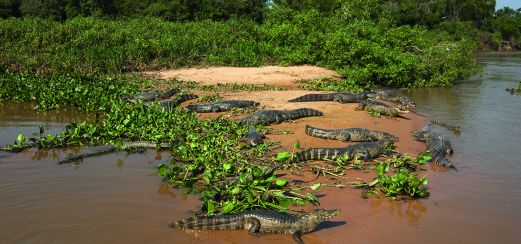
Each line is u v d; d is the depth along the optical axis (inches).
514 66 1535.4
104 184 332.8
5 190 317.4
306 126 469.1
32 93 670.5
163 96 668.7
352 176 356.2
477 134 508.1
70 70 826.8
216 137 442.0
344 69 902.4
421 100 759.1
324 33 1074.1
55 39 966.4
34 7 1774.1
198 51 1002.1
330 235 260.4
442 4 2797.7
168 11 1995.6
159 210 288.7
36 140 434.6
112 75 827.4
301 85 810.8
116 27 1104.2
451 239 259.1
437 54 994.7
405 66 897.5
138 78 820.0
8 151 414.9
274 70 923.4
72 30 1012.5
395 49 965.2
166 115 505.7
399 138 478.9
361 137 451.8
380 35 1013.2
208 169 337.7
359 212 291.7
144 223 269.9
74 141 441.1
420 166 388.8
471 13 2979.8
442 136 455.8
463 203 310.8
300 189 322.3
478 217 289.1
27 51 905.5
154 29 1136.8
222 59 979.3
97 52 887.1
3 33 957.8
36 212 282.5
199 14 2042.3
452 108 678.5
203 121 503.2
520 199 319.3
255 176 318.3
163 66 945.5
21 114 590.9
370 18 1147.9
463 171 377.7
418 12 2498.8
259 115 501.4
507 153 431.5
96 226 264.8
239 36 1107.9
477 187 341.1
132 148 424.5
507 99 773.9
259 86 773.9
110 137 458.0
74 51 895.7
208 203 278.4
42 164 379.2
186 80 819.4
